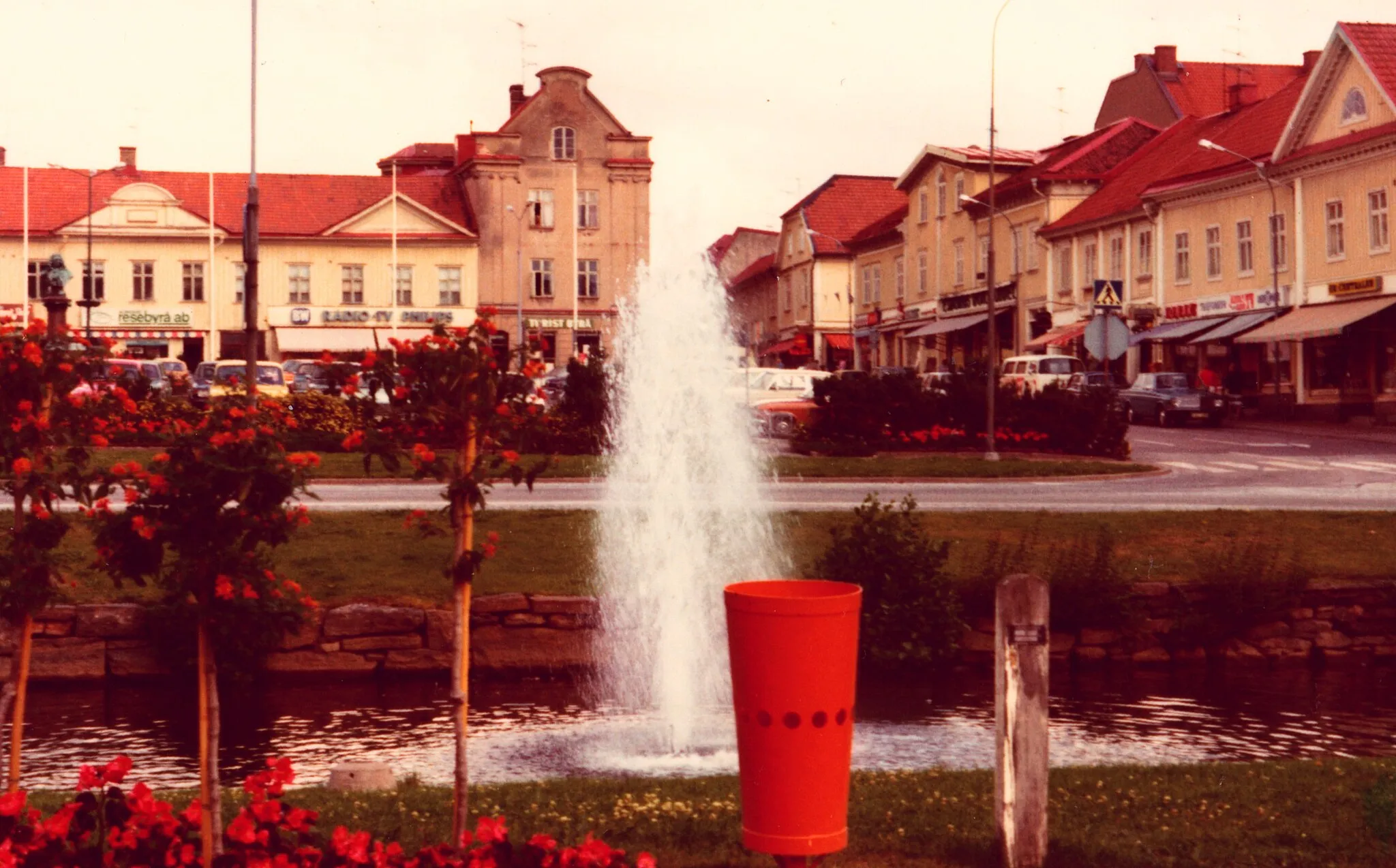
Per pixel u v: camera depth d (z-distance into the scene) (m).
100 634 18.50
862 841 9.03
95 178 89.81
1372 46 54.22
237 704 17.48
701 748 14.72
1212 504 28.66
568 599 19.67
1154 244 67.56
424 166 104.94
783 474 33.41
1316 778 11.12
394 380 8.09
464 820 8.23
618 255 95.31
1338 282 55.53
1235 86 74.19
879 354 100.38
